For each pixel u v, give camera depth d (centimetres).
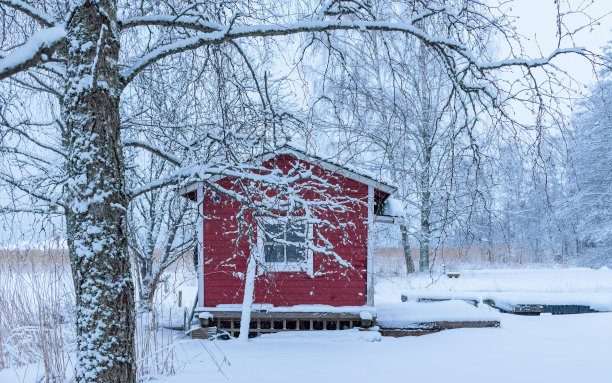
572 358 631
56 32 164
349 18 452
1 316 645
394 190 823
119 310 315
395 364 594
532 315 1027
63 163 530
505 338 780
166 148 569
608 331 830
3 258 641
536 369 570
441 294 1162
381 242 2145
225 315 829
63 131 502
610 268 2259
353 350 696
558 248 2961
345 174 811
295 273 856
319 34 480
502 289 1511
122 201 329
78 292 314
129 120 521
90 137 311
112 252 314
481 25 413
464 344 739
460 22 383
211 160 447
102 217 312
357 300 861
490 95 385
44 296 624
